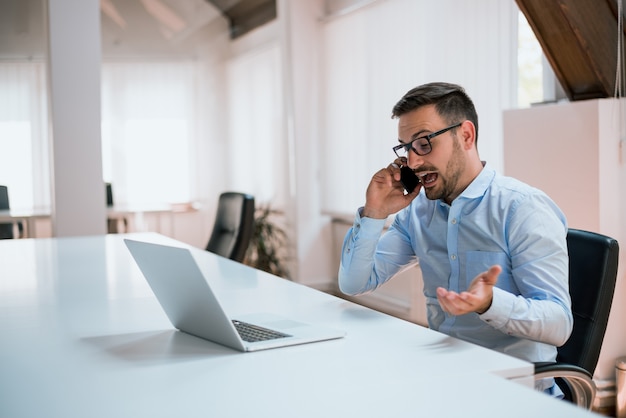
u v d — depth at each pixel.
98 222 5.27
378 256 2.16
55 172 5.18
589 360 1.76
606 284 1.76
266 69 6.46
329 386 1.27
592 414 1.11
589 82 3.24
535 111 3.39
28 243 3.77
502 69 3.88
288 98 6.29
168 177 6.16
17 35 5.27
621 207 3.17
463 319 1.93
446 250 2.02
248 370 1.39
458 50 4.25
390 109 5.06
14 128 5.30
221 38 6.31
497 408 1.14
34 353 1.59
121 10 5.99
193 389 1.28
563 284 1.72
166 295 1.70
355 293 2.11
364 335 1.66
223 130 6.31
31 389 1.32
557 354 1.85
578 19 3.03
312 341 1.60
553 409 1.13
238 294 2.23
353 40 5.55
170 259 1.55
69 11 5.15
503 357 1.45
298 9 6.12
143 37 6.05
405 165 2.00
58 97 5.16
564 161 3.26
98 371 1.43
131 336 1.72
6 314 2.02
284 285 2.39
